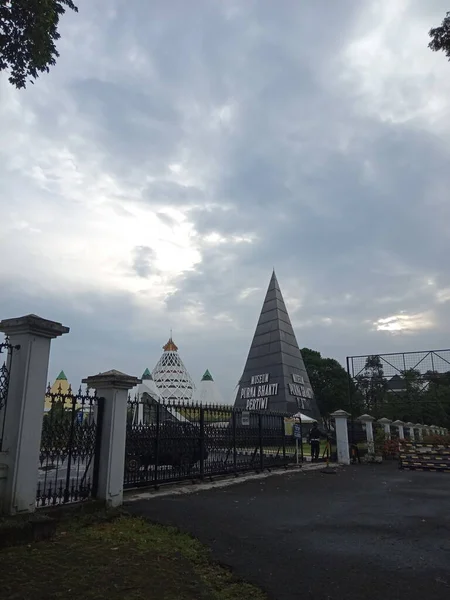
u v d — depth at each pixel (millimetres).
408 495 10656
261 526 7148
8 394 6512
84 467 8078
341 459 20062
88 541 6020
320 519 7742
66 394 7758
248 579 4824
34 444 6555
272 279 42094
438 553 5750
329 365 60094
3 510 6160
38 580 4551
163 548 5848
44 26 7570
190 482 11883
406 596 4363
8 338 6766
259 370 39094
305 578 4855
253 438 15211
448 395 40094
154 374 57906
